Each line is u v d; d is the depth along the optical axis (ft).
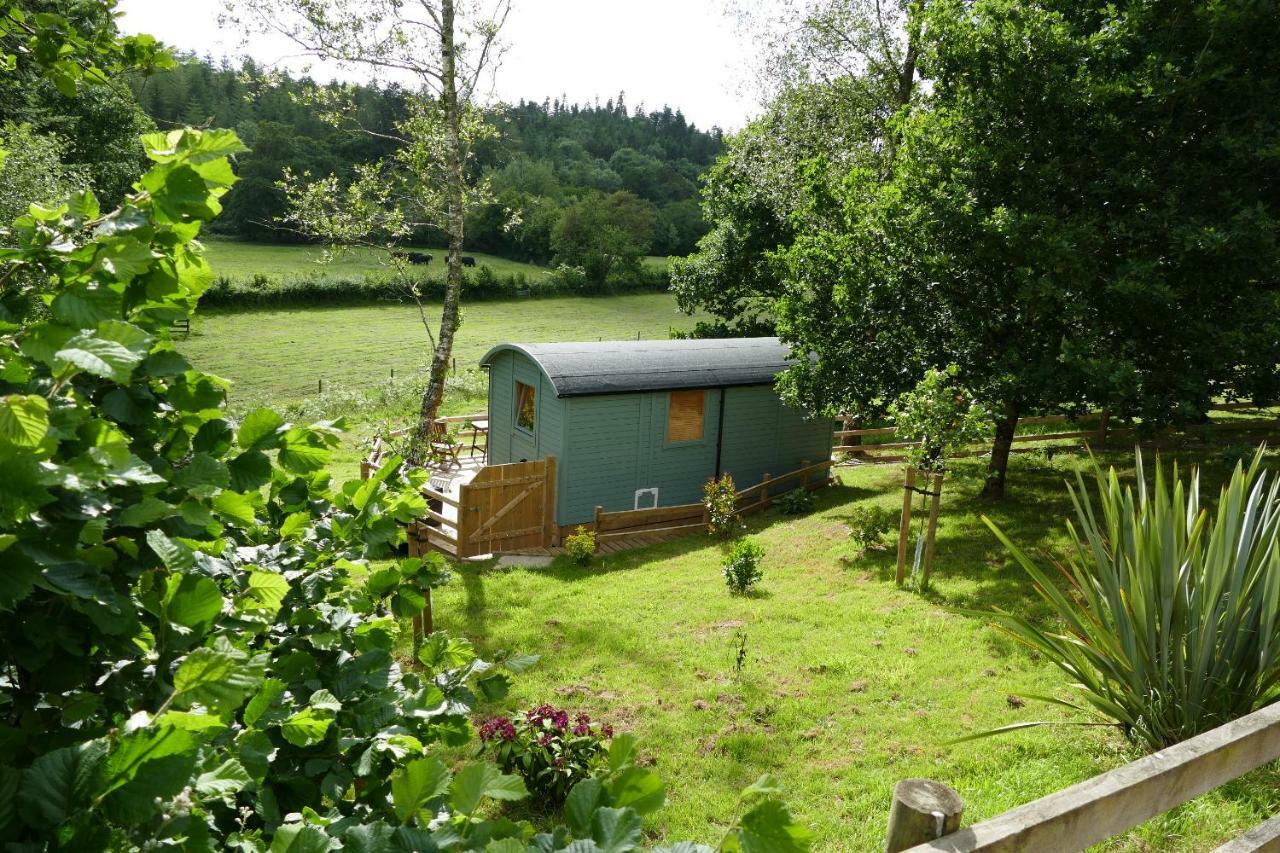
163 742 4.18
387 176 61.46
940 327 48.14
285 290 187.32
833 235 53.06
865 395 50.19
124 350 5.09
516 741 24.06
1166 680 20.16
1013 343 45.32
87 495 5.63
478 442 83.05
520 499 52.47
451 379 107.96
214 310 176.76
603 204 300.20
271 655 9.77
